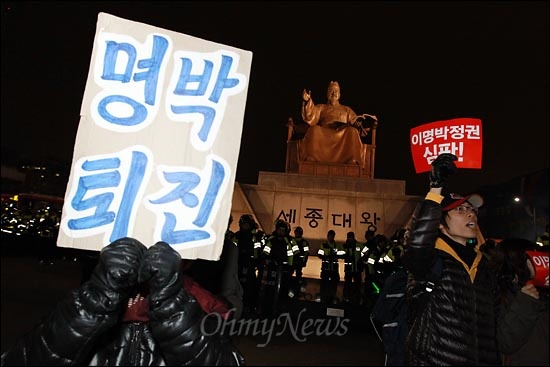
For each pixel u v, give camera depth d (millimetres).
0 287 9766
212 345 3088
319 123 22203
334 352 7211
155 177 3459
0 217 18172
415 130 4867
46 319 3029
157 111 3549
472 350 3227
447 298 3330
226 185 3564
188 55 3678
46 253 15578
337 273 14195
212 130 3613
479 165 4574
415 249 3324
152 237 3385
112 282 2834
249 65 3777
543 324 3812
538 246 4215
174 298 2959
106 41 3553
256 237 11742
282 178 20609
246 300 10648
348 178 20406
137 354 3268
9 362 2986
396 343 3564
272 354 6801
